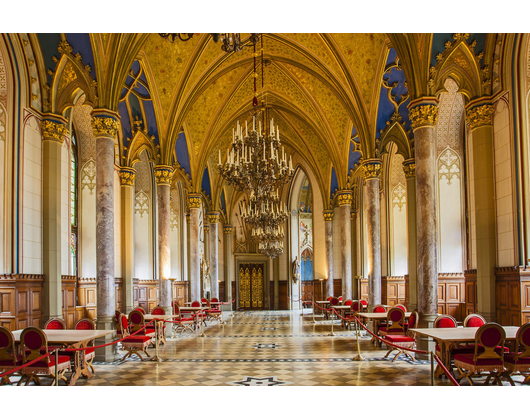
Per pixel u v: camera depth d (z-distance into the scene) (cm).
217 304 2228
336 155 2089
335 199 2728
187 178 2077
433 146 1077
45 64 1149
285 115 2380
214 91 1923
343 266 2142
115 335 1084
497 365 708
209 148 2056
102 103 1103
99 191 1096
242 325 1944
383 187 2100
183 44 1488
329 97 1938
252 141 1212
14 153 1074
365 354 1104
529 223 1002
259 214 1800
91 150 1652
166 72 1528
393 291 2017
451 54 1066
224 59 1630
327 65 1584
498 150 1097
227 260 3231
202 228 2947
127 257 1697
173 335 1496
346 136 2020
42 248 1162
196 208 2086
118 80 1127
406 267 2034
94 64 1099
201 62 1589
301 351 1163
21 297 1059
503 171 1077
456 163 1603
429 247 1053
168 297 1603
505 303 1055
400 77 1430
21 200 1083
